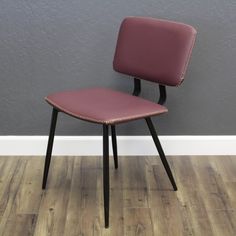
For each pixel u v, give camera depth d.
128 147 2.38
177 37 1.85
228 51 2.22
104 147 1.74
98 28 2.17
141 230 1.78
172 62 1.87
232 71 2.26
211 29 2.17
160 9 2.14
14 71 2.23
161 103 1.99
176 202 1.98
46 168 2.04
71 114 1.77
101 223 1.83
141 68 1.98
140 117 1.76
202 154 2.40
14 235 1.74
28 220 1.83
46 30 2.16
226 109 2.33
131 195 2.03
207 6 2.13
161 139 2.37
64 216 1.87
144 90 2.28
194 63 2.24
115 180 2.16
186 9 2.14
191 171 2.25
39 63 2.22
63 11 2.13
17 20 2.13
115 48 2.13
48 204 1.95
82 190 2.07
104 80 2.27
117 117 1.70
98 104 1.83
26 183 2.12
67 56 2.21
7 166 2.27
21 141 2.36
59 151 2.38
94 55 2.22
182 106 2.32
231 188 2.10
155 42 1.92
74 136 2.37
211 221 1.85
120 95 1.96
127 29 2.00
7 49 2.19
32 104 2.30
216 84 2.28
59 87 2.27
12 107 2.30
